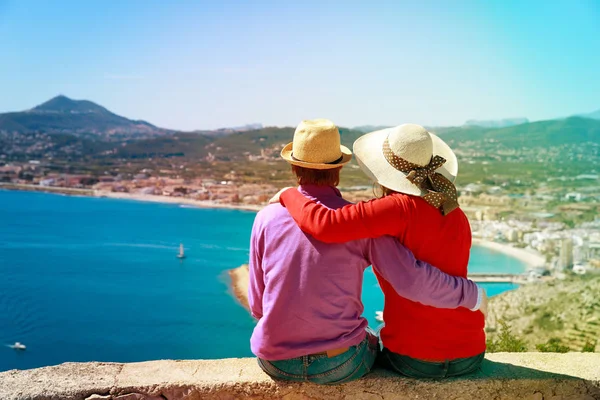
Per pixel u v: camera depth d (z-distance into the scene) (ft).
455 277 9.00
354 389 9.32
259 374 9.50
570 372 9.85
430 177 9.03
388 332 9.62
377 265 9.09
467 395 9.41
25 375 9.37
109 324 192.95
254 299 9.70
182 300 227.61
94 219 534.78
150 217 564.30
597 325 97.19
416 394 9.32
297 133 9.33
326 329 8.96
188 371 9.65
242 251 360.07
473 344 9.37
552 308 127.95
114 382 9.16
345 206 9.18
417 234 8.92
